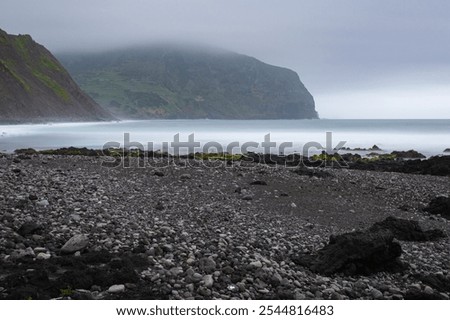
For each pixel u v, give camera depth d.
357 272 11.88
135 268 10.35
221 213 17.03
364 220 18.73
